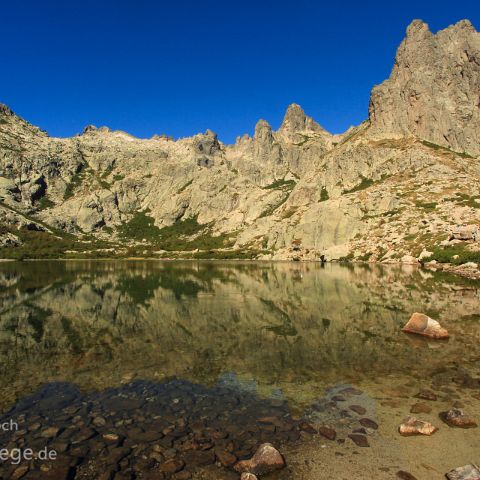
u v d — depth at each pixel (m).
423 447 10.35
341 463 9.63
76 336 23.80
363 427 11.47
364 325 26.20
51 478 9.07
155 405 13.22
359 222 139.00
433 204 133.25
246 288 49.84
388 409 12.70
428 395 13.82
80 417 12.30
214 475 9.17
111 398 13.88
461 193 135.75
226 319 29.03
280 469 9.35
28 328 26.22
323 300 37.97
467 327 24.92
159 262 138.00
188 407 13.02
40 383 15.49
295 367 17.31
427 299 37.22
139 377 16.20
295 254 142.50
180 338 23.12
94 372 16.88
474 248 79.94
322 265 104.19
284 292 45.09
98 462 9.74
